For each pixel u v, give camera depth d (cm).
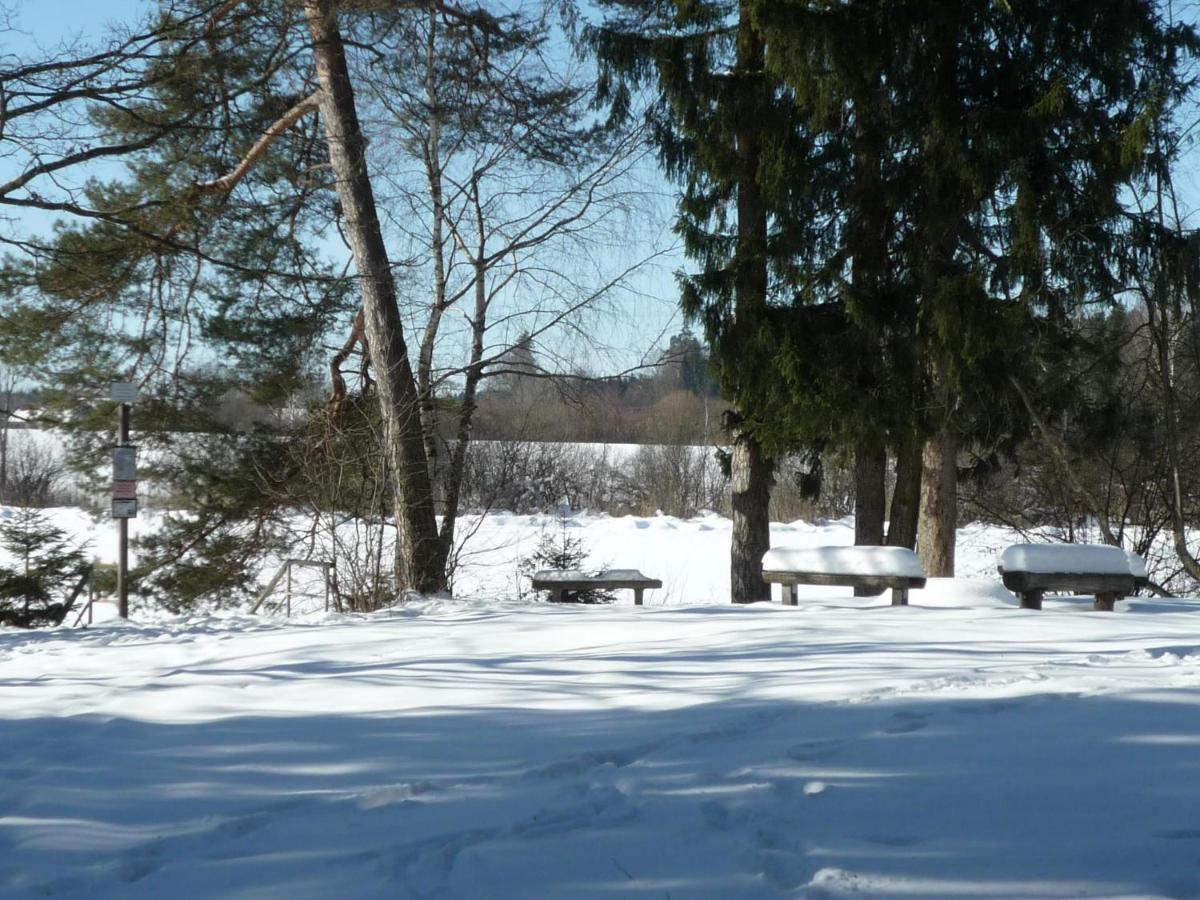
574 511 3659
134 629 1110
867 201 1447
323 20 1396
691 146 1539
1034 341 1458
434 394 1630
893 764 473
